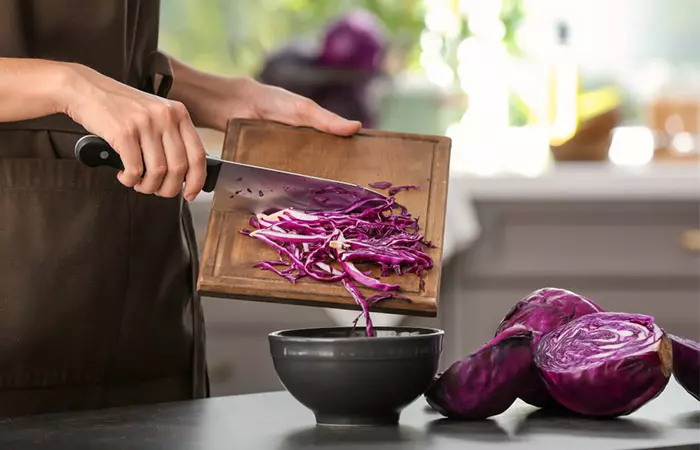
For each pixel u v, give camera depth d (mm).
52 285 1599
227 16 3422
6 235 1583
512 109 3346
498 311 2807
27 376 1608
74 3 1615
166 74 1715
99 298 1628
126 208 1639
